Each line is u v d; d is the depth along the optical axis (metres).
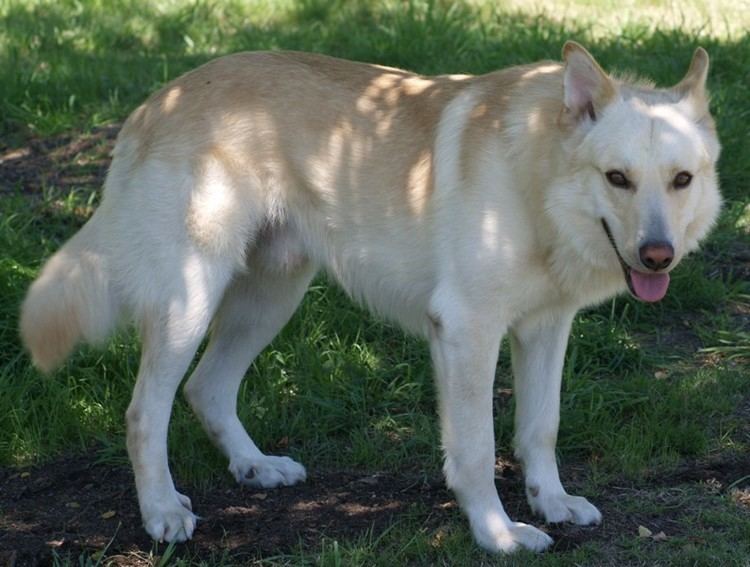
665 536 5.17
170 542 5.18
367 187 5.29
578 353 6.83
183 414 6.24
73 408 6.24
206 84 5.42
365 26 12.06
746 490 5.57
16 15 12.12
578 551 5.02
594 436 6.08
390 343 7.00
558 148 4.84
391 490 5.70
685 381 6.57
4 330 6.61
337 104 5.36
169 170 5.29
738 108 9.73
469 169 5.00
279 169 5.37
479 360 5.03
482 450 5.07
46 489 5.72
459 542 5.12
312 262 5.65
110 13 12.40
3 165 9.00
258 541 5.22
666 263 4.56
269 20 12.45
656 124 4.64
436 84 5.35
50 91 10.05
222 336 5.89
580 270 4.97
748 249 8.19
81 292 5.36
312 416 6.33
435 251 5.13
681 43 11.13
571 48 4.73
